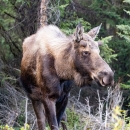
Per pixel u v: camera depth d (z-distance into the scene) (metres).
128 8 47.91
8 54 44.38
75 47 25.28
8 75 41.88
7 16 44.12
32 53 27.53
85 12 47.00
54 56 26.30
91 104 45.97
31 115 35.50
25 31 42.12
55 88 26.39
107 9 46.94
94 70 24.58
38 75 26.86
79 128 29.58
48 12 38.97
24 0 40.03
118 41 47.00
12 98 38.94
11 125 32.66
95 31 26.53
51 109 26.50
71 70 25.66
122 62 47.50
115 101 32.03
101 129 28.52
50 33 27.34
